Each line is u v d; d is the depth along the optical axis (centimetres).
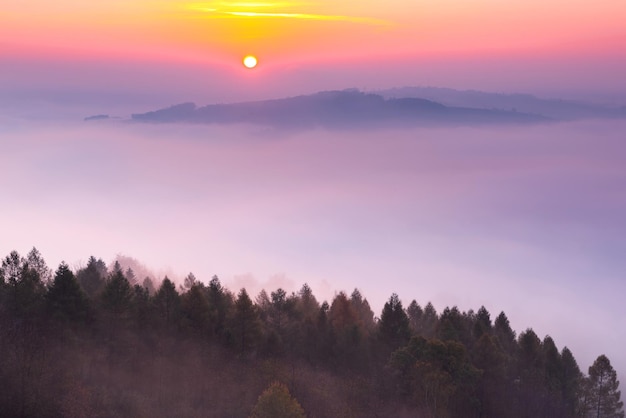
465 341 9662
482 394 8100
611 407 9256
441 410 7600
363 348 9025
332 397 7775
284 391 6112
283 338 9338
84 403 6681
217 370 7900
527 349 9694
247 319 8638
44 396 6619
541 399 8456
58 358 7169
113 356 7625
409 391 7925
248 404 7394
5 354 6881
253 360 8412
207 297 9500
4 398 6462
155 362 7719
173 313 8575
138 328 8262
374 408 7694
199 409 7156
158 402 7125
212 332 8612
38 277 8144
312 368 8594
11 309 7562
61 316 7588
